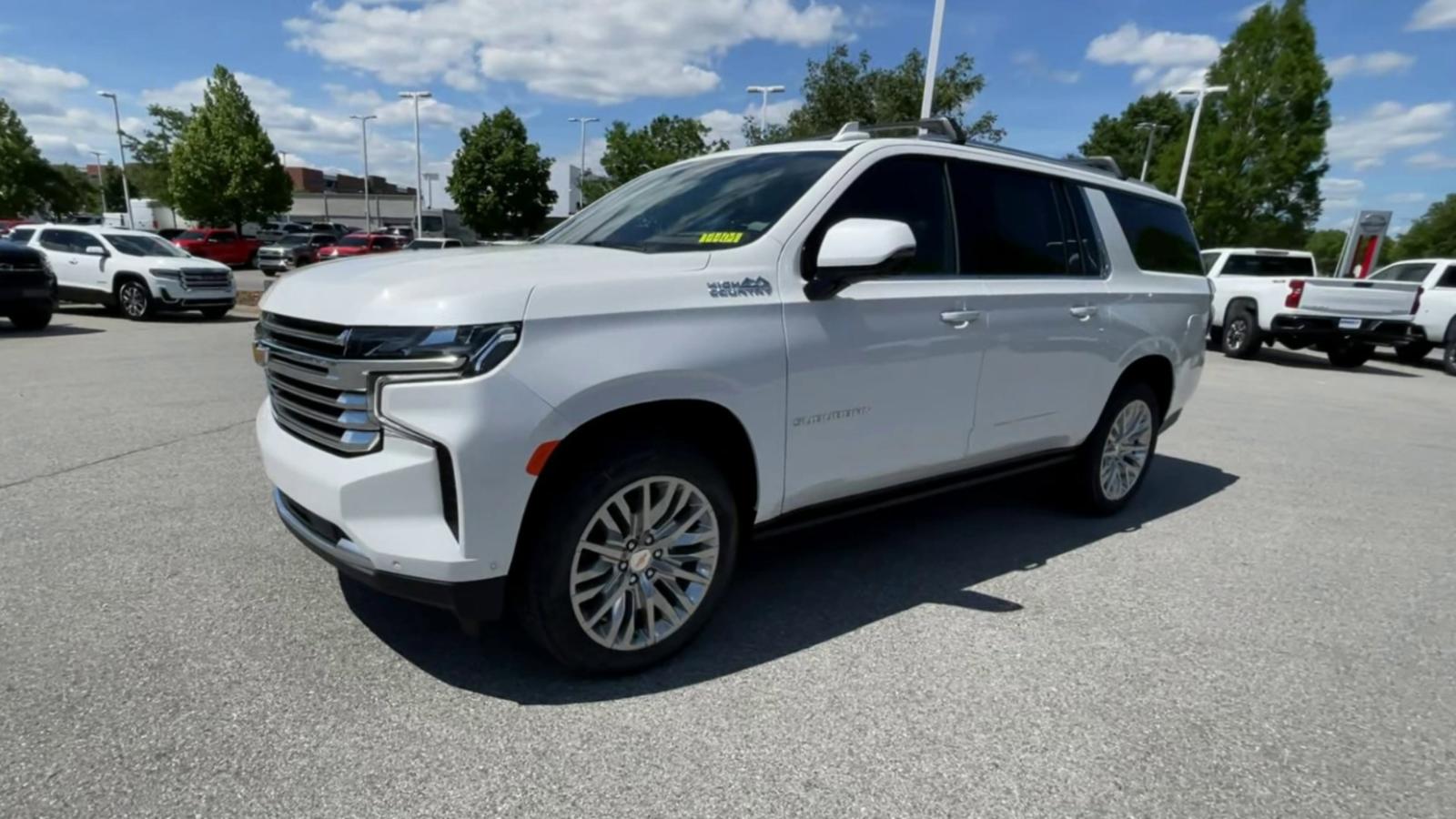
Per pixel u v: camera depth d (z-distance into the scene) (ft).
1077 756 7.96
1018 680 9.37
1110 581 12.39
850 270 9.52
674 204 11.40
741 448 9.54
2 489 14.90
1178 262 16.28
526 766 7.51
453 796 7.07
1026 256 12.67
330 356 8.11
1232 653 10.21
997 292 11.89
